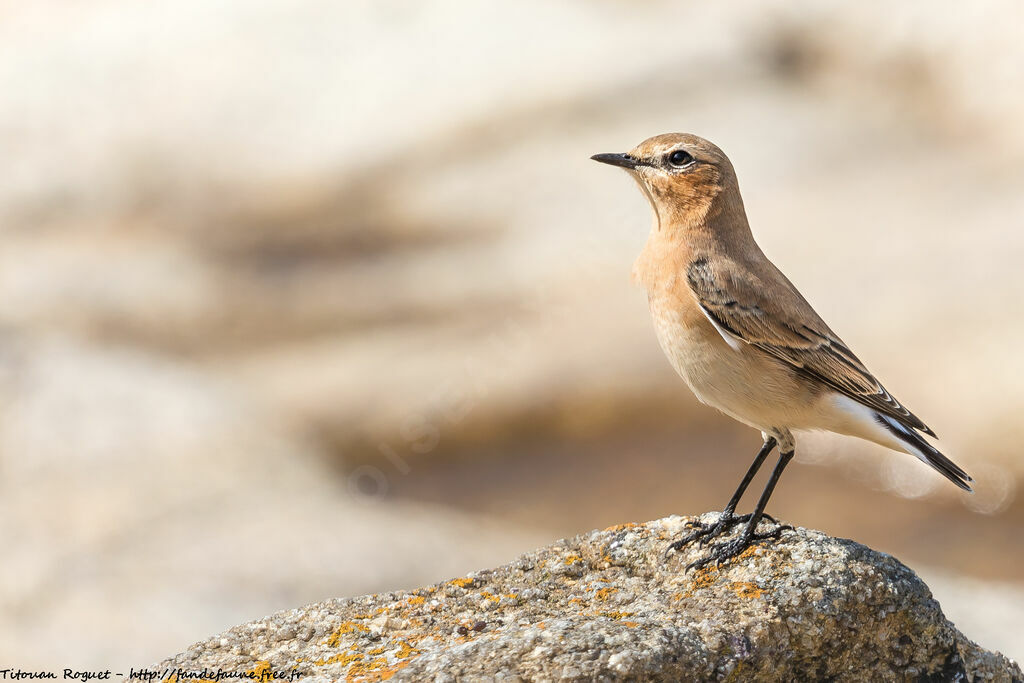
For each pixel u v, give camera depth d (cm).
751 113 2475
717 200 774
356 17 2762
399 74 2633
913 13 2598
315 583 1273
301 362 2025
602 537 738
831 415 736
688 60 2595
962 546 1569
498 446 1836
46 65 2741
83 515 1359
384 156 2486
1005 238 2052
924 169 2320
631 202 2288
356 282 2225
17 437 1487
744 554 684
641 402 1867
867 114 2491
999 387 1762
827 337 744
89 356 1772
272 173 2500
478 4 2767
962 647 659
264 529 1364
